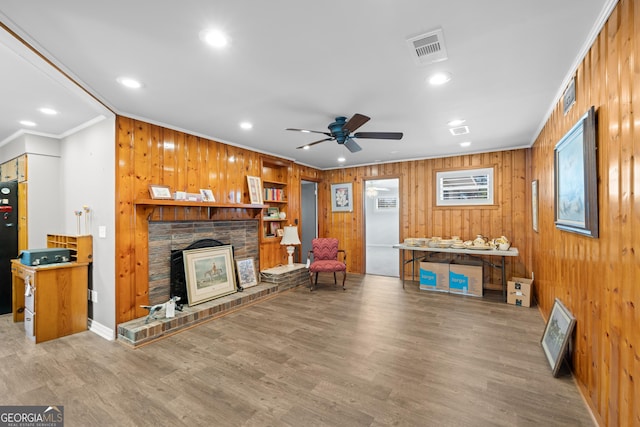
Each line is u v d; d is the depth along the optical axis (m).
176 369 2.46
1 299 3.88
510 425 1.80
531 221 4.51
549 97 2.77
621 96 1.48
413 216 5.73
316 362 2.57
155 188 3.37
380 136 3.21
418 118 3.37
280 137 4.14
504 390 2.15
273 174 5.61
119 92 2.60
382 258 8.39
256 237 4.90
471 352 2.73
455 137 4.21
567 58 2.09
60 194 3.93
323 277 6.01
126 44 1.86
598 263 1.80
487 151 5.03
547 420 1.84
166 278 3.56
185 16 1.59
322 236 6.86
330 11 1.56
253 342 2.97
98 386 2.23
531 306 4.09
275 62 2.11
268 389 2.18
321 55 2.02
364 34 1.78
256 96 2.71
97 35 1.76
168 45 1.88
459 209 5.29
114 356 2.70
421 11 1.58
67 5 1.48
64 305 3.18
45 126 3.56
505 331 3.21
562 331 2.41
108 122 3.15
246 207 4.35
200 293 3.77
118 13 1.56
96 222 3.32
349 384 2.24
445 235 5.41
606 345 1.69
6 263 3.92
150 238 3.40
